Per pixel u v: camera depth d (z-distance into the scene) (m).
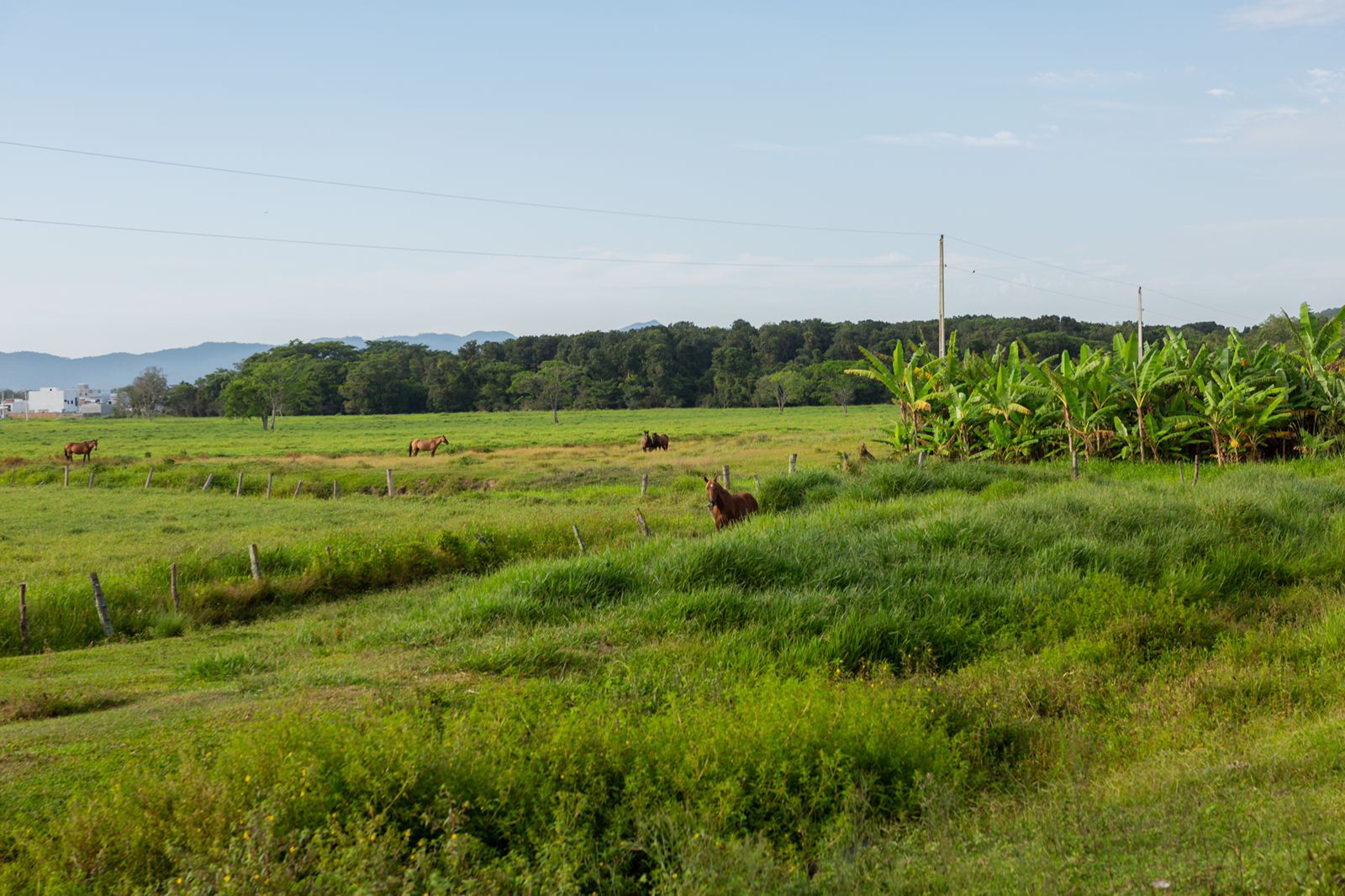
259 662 10.12
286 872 4.50
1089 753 6.35
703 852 4.71
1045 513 13.94
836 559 12.09
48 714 8.29
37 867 4.88
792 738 5.95
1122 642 9.00
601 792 5.48
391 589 15.91
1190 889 3.73
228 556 16.62
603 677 8.48
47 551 19.83
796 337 148.50
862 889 4.39
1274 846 4.02
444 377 133.38
